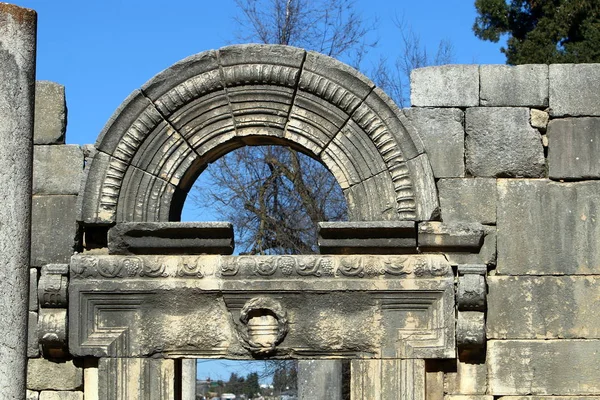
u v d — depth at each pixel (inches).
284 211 904.3
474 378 446.6
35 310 461.1
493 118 457.7
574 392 445.7
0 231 330.3
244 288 446.9
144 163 454.6
